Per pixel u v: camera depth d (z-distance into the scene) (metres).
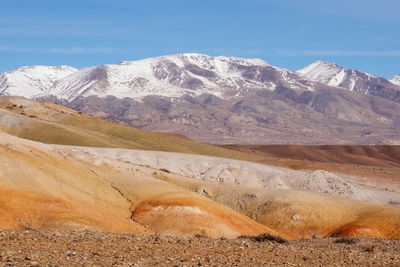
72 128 143.50
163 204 45.72
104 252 15.63
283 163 126.25
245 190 64.81
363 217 54.62
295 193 62.28
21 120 142.00
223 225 43.16
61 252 14.97
